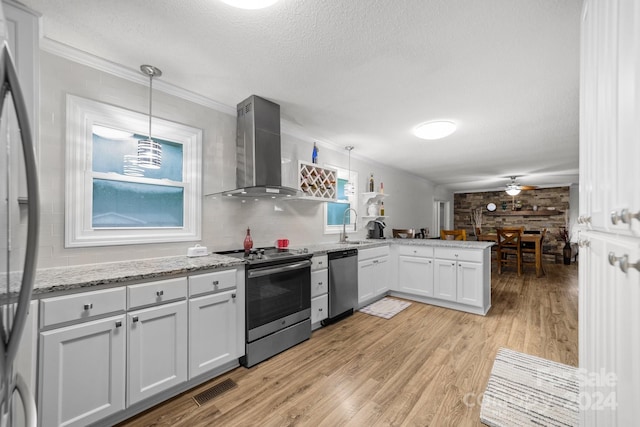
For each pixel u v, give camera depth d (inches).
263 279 91.6
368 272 146.6
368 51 73.3
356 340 106.3
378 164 210.2
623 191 27.4
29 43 56.4
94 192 80.0
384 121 123.9
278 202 130.4
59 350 53.7
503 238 247.9
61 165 72.7
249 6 54.1
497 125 127.0
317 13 59.4
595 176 38.8
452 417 65.0
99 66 78.5
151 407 68.2
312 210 149.4
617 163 29.4
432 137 127.4
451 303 143.8
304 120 123.3
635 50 24.6
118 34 67.2
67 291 55.1
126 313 62.3
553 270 248.8
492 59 76.4
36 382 51.7
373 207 190.5
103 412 58.7
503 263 271.4
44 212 70.1
